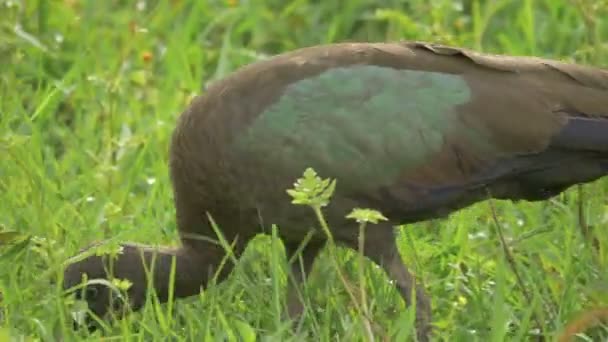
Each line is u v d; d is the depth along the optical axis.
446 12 17.52
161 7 17.92
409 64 12.73
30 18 17.44
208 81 17.27
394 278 12.94
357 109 12.61
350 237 12.89
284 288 13.43
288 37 18.14
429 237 14.09
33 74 16.75
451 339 12.90
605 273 13.30
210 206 13.06
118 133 15.80
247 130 12.67
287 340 12.48
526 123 12.55
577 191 14.05
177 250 13.41
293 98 12.66
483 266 13.66
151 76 16.81
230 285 13.24
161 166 14.88
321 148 12.59
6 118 15.43
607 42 16.62
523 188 12.90
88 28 17.58
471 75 12.70
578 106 12.62
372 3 18.42
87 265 13.18
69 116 16.34
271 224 12.88
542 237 13.70
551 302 13.16
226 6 18.30
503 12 17.97
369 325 12.12
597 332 12.83
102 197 14.48
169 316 12.82
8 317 12.80
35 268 13.44
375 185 12.65
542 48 17.31
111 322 13.15
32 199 14.19
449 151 12.60
